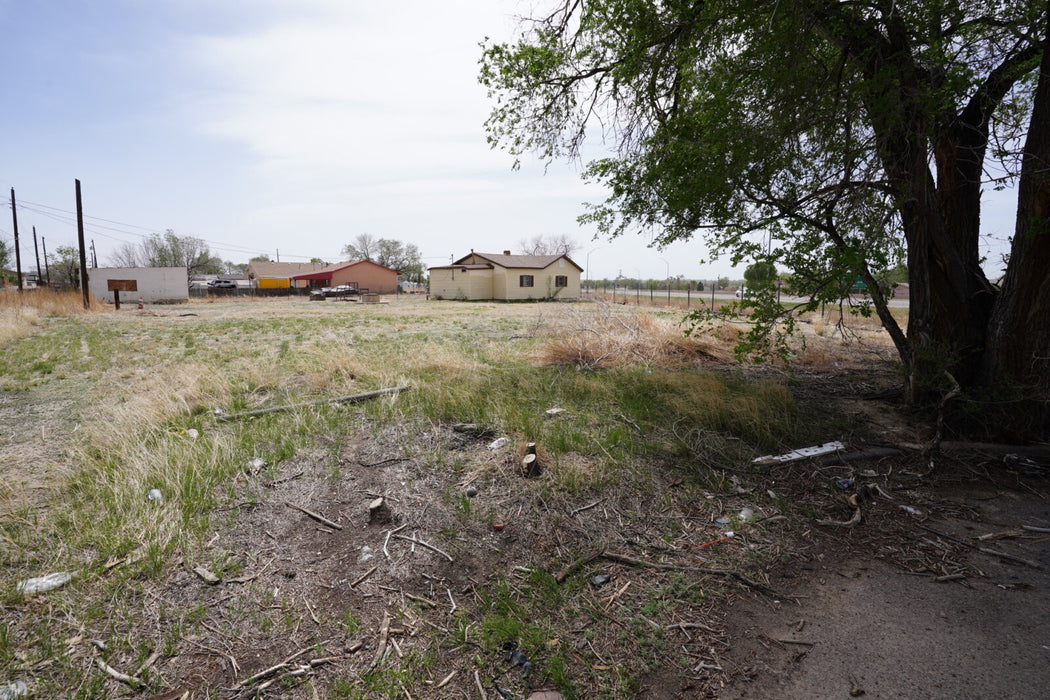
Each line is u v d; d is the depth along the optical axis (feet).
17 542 10.16
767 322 16.93
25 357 32.12
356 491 13.00
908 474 15.26
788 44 15.93
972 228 19.02
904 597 9.78
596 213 23.00
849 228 16.33
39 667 7.45
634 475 14.10
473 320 60.54
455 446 15.66
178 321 59.16
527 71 24.94
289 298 140.36
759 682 7.75
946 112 17.22
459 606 9.25
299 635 8.40
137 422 17.11
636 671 7.94
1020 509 13.20
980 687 7.59
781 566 10.78
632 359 29.04
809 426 18.66
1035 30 15.72
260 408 19.63
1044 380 16.61
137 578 9.45
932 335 18.89
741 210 18.30
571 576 10.16
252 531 11.13
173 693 7.21
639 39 21.02
